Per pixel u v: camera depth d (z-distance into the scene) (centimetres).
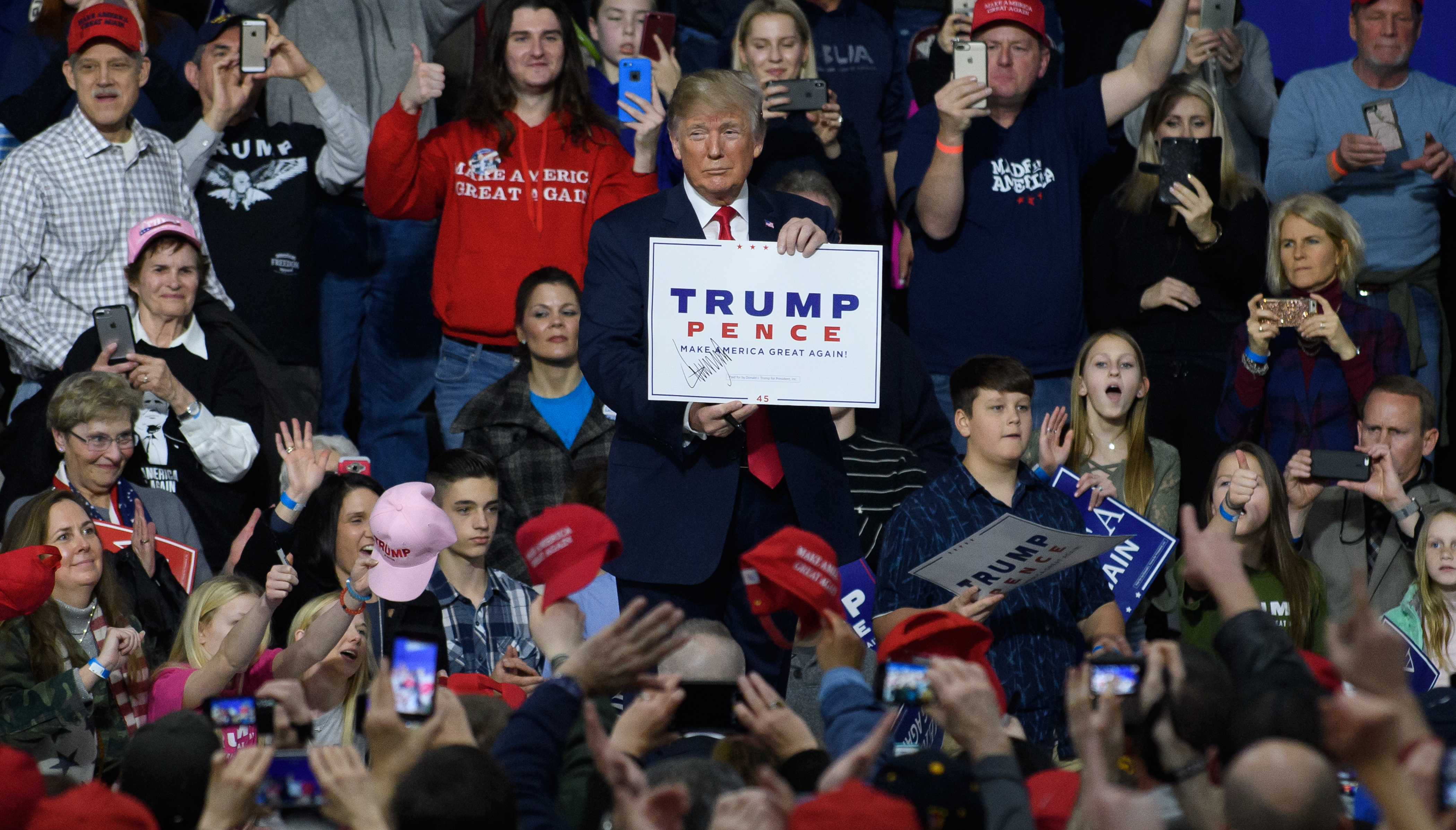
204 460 1512
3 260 1585
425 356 1814
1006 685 1139
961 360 1717
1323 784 559
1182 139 1692
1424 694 830
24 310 1584
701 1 2003
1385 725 552
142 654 1191
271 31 1702
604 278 1077
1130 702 709
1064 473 1413
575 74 1708
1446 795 621
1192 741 693
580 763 744
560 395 1541
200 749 704
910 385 1566
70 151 1616
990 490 1213
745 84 1070
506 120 1694
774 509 1068
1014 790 661
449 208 1694
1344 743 562
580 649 704
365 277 1795
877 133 1870
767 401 1041
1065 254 1722
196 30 1988
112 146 1628
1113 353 1527
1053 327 1714
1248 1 2109
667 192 1094
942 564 1112
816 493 1060
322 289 1778
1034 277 1708
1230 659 704
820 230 1052
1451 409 1903
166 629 1309
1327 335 1566
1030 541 1084
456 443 1677
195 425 1500
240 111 1758
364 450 1803
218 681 1147
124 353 1488
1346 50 2083
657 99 1686
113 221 1622
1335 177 1798
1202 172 1689
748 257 1045
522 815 654
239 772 653
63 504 1197
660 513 1051
